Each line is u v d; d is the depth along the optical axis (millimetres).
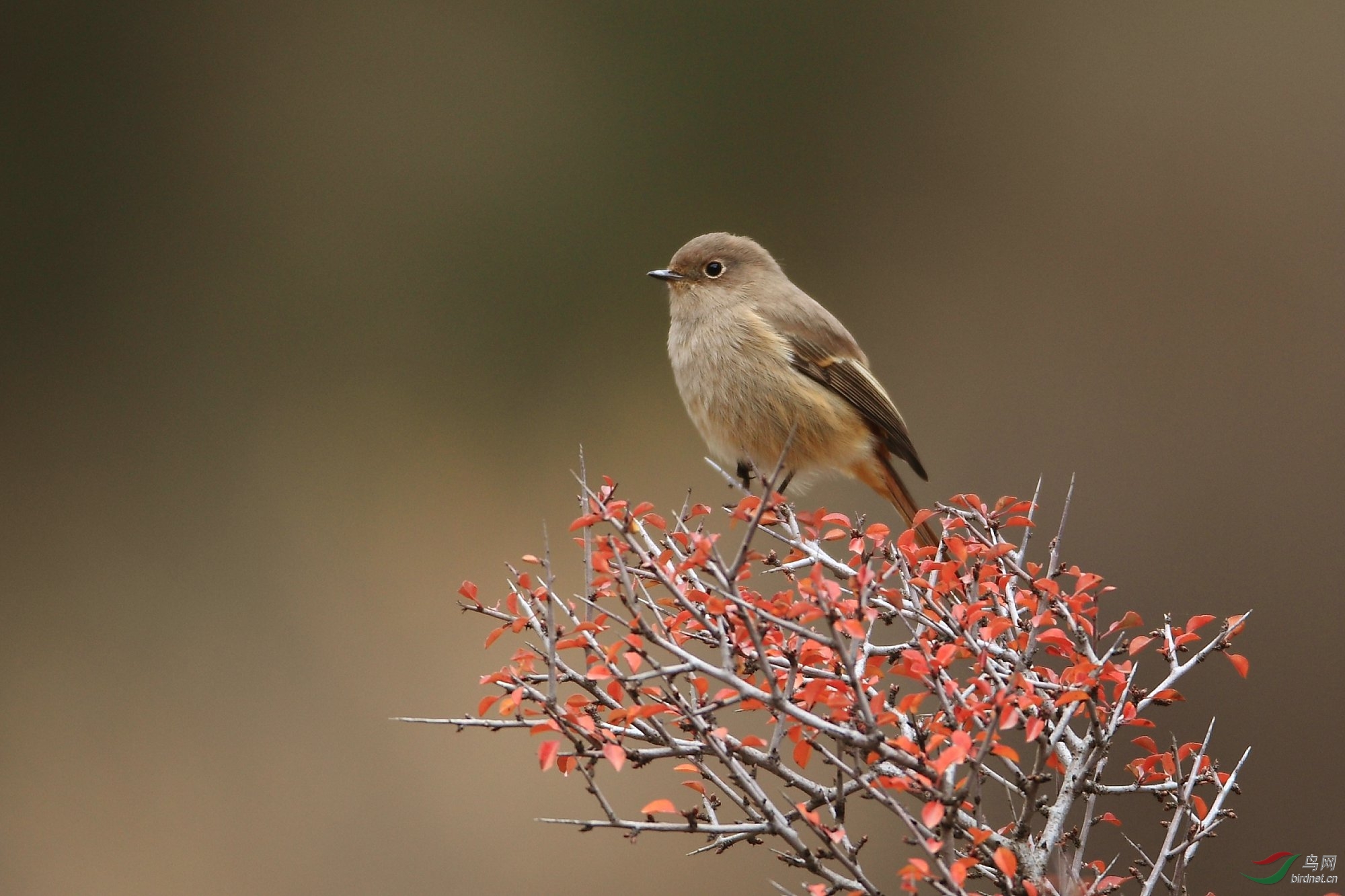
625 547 4332
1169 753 4379
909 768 3818
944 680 4004
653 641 4004
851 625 3801
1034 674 4402
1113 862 4547
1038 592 4703
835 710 4082
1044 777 4184
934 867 4191
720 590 3990
